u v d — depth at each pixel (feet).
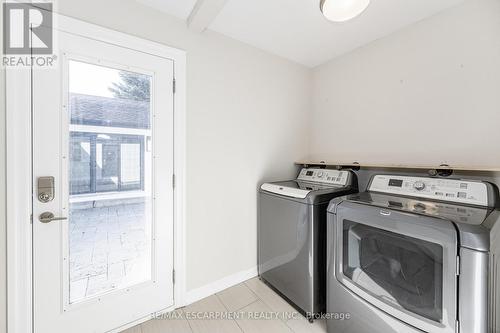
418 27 5.55
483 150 4.64
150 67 4.94
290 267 5.61
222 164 6.12
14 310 3.75
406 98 5.79
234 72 6.30
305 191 5.42
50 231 4.03
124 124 4.75
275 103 7.28
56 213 4.08
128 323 4.87
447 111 5.11
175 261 5.42
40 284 3.96
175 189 5.35
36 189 3.89
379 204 4.13
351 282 4.28
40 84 3.89
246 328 4.94
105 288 4.63
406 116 5.79
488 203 3.76
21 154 3.75
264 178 7.06
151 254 5.12
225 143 6.16
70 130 4.21
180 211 5.41
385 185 5.24
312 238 5.08
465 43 4.84
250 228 6.77
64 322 4.19
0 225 3.66
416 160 5.62
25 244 3.79
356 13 4.34
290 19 5.48
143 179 5.00
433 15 5.30
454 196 4.16
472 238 2.93
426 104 5.43
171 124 5.25
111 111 4.60
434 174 4.95
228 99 6.19
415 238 3.47
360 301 4.12
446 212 3.56
